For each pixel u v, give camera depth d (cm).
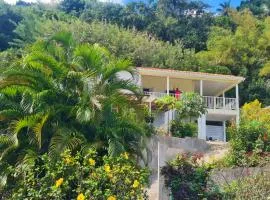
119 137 1505
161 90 3469
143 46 5562
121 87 1611
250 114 3481
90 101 1515
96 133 1509
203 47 6612
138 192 970
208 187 1233
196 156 1369
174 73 3312
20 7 7206
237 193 1114
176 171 1268
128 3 7412
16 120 1508
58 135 1426
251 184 1119
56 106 1502
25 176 1050
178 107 2656
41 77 1532
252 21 6769
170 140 2288
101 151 1483
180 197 1220
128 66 1636
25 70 1523
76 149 1428
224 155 1850
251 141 1767
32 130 1465
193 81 3519
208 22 7262
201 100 2686
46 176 973
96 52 1619
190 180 1251
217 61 5594
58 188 920
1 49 6044
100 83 1596
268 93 5184
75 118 1521
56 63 1555
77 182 971
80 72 1551
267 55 5894
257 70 5528
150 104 2744
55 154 1363
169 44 6044
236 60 5622
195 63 5478
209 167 1391
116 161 1057
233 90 5025
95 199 917
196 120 3134
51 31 5634
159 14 7419
